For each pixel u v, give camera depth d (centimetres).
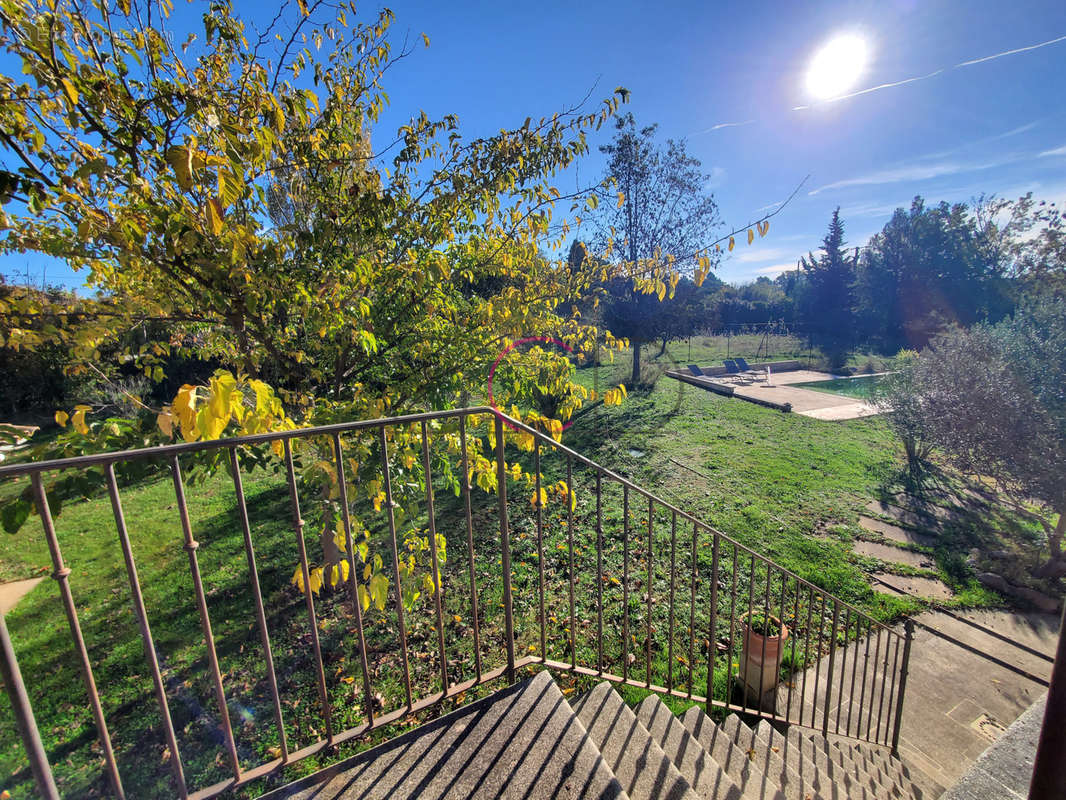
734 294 4119
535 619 400
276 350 337
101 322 282
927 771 328
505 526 194
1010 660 425
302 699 305
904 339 2978
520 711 179
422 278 317
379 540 531
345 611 402
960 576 543
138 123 215
